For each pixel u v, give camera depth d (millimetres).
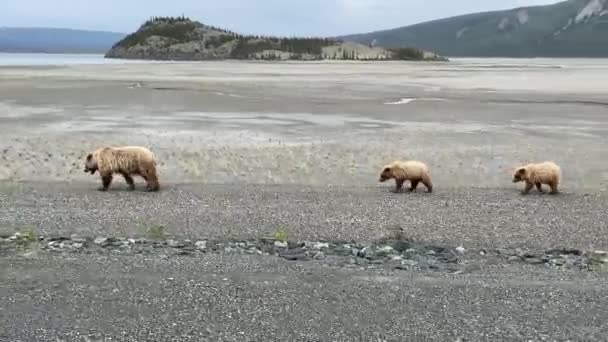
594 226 15430
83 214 15734
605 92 54219
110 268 11352
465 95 50688
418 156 25062
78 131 29641
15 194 17828
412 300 10125
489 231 14898
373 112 39062
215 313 9492
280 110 39594
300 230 14727
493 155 25438
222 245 13328
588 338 8906
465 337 8898
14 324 9031
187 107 40281
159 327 9016
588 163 24016
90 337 8695
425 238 14305
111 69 102500
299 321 9305
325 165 23203
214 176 21297
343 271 11578
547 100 46562
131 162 18516
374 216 16047
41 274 10961
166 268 11406
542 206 17391
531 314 9633
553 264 12414
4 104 40094
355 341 8742
